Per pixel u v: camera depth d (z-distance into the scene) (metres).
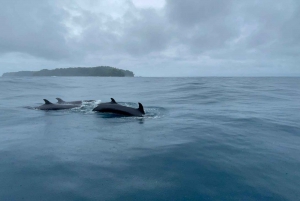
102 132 8.14
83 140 7.18
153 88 30.58
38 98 20.22
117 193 4.08
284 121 9.62
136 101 17.14
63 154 5.95
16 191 4.16
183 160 5.50
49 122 9.91
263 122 9.44
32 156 5.82
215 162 5.38
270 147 6.43
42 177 4.68
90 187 4.28
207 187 4.29
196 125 9.05
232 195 4.03
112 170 4.98
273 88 28.02
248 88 27.86
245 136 7.49
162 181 4.50
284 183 4.43
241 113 11.61
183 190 4.18
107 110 12.30
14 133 8.09
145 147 6.45
